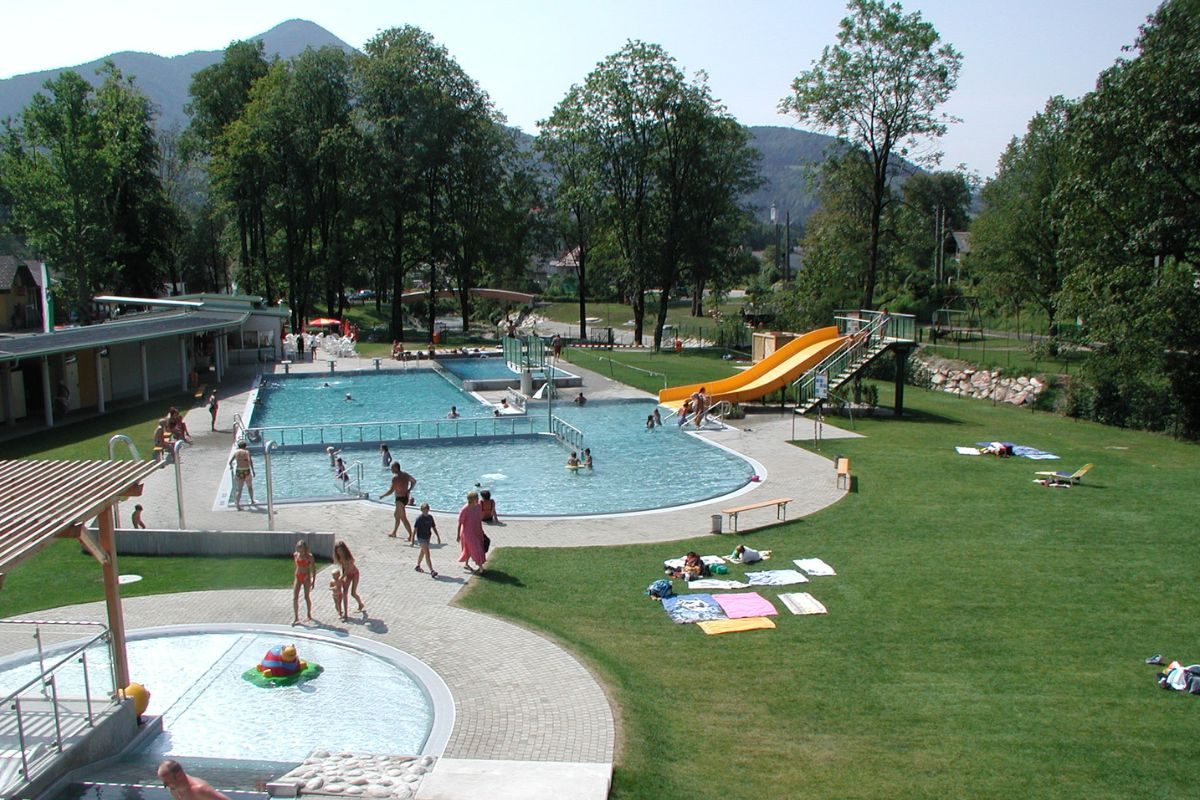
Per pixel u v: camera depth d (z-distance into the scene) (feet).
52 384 122.11
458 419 115.44
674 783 33.40
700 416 115.75
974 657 45.80
